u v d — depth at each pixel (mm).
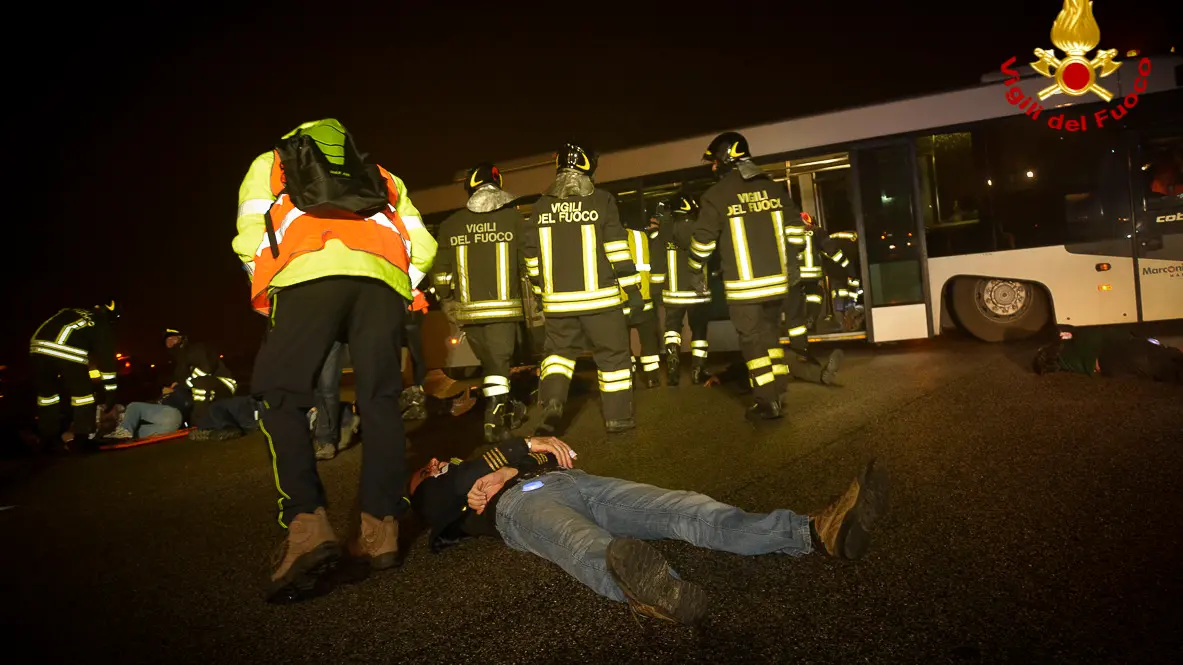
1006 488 3738
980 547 3010
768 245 6055
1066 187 9312
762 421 6008
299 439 3074
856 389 7148
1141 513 3240
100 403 8875
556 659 2406
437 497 3305
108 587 3584
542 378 6328
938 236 9805
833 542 2654
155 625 3053
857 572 2854
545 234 6184
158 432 8766
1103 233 9180
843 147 9992
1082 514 3285
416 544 3736
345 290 3189
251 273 3273
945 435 4965
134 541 4383
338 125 3342
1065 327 9359
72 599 3453
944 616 2459
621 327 6195
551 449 3379
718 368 10258
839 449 4867
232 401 8281
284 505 3014
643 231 8742
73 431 8422
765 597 2701
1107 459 4082
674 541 3299
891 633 2377
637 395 8227
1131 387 5992
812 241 8586
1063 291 9336
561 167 6250
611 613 2703
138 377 14883
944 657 2211
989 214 9594
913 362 8680
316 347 3135
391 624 2811
